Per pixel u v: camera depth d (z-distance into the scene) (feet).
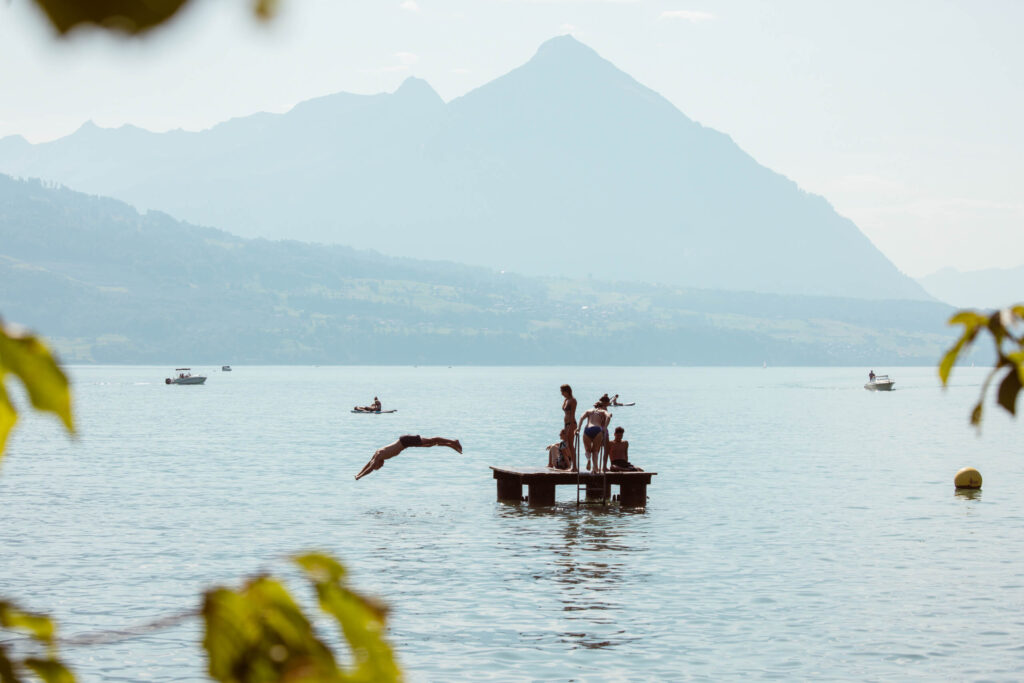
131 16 4.76
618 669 62.28
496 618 74.02
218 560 95.14
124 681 60.03
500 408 443.32
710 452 225.15
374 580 86.43
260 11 4.90
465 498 141.18
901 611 76.18
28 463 191.01
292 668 6.84
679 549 101.45
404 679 7.05
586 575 88.74
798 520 121.08
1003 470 184.65
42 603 78.18
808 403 531.50
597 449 135.74
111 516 122.83
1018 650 66.08
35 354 6.48
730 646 67.10
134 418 353.31
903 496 144.87
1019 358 8.31
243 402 492.95
